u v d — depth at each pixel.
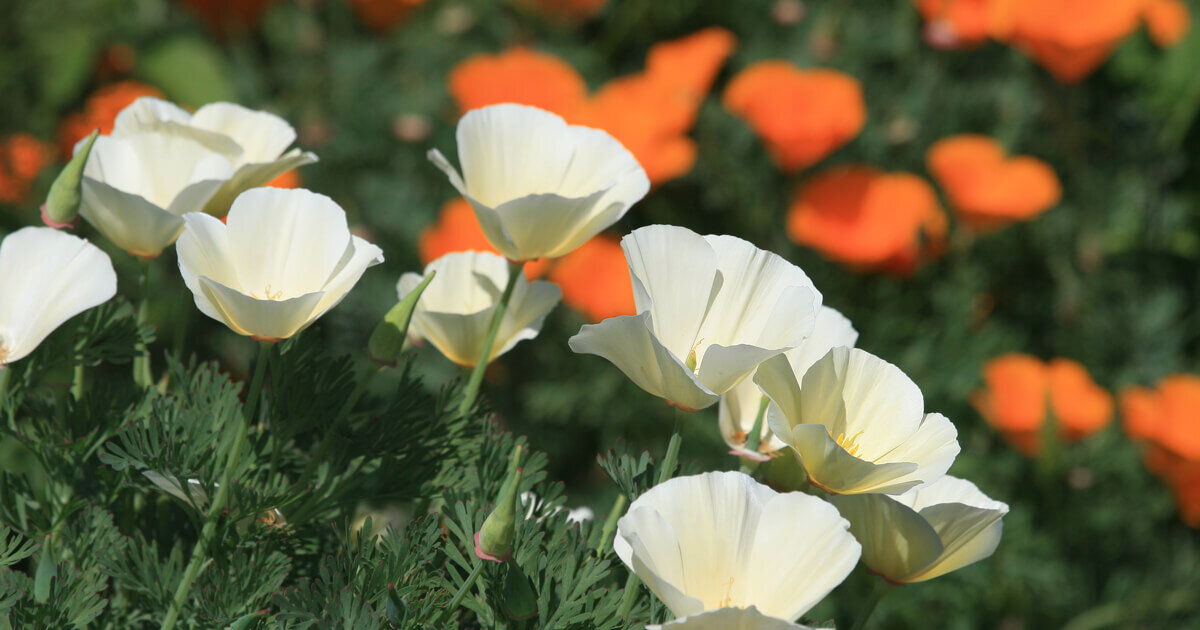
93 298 1.18
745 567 1.13
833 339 1.20
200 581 1.18
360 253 1.18
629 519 1.12
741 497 1.13
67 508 1.20
